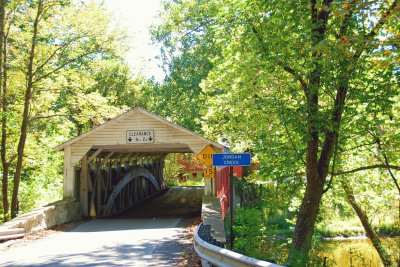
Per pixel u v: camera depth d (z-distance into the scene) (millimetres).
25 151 23703
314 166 12570
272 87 13773
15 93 21719
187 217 20297
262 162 15438
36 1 19797
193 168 57062
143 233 15039
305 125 11477
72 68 22156
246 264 6008
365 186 17094
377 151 13148
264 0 11602
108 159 24172
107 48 21172
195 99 34469
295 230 12711
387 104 11047
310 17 11672
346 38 8969
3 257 10977
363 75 11016
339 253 20734
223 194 21766
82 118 22438
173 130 18688
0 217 22625
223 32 14844
